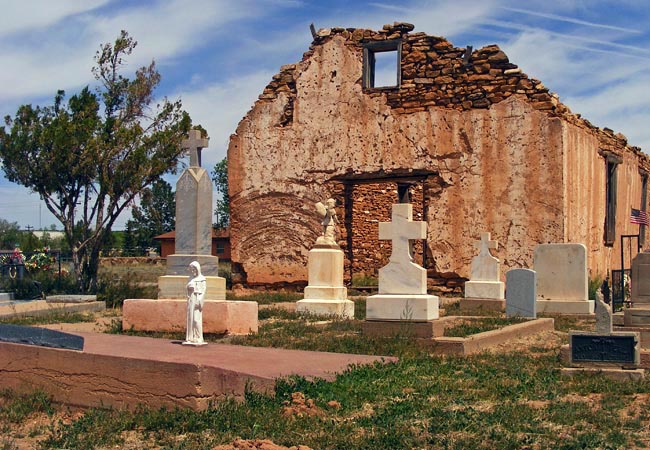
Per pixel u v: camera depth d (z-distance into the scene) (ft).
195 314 34.40
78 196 73.10
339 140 85.71
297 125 87.76
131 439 24.62
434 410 26.13
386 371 32.07
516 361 35.83
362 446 22.39
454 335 43.42
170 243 175.94
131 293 71.36
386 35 84.84
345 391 28.48
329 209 63.05
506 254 77.87
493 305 66.80
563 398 28.78
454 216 80.28
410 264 42.73
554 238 76.02
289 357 33.24
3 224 227.20
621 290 62.64
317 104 87.04
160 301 45.32
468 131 80.07
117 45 76.79
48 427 26.73
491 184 78.84
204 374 27.17
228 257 173.88
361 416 25.96
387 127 83.66
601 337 32.83
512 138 78.13
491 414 25.82
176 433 24.76
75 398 29.48
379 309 42.88
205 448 22.74
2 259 83.76
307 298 60.59
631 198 105.91
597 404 27.73
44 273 79.66
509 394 29.04
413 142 82.38
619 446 22.53
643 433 24.07
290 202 87.56
